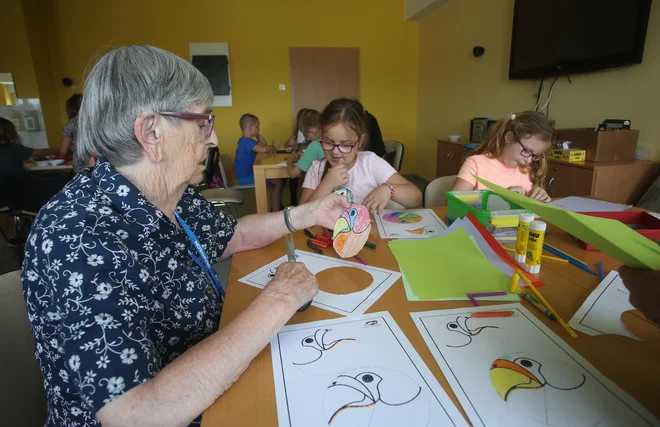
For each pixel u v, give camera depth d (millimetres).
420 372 538
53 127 5074
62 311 494
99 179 619
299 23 5457
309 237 1116
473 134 4207
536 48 3398
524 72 3559
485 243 983
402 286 799
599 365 542
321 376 539
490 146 1771
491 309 697
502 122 1712
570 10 3008
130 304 523
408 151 6121
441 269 869
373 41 5664
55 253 514
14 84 4707
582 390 496
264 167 2777
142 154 633
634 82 2631
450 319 667
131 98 599
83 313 488
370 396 498
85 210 568
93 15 5066
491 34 4145
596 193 2434
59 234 526
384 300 742
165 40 5254
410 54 5793
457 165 4207
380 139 3699
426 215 1333
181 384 490
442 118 5262
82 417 591
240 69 5469
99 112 606
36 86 4770
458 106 4871
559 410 465
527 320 659
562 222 534
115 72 598
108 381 466
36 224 564
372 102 5863
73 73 5176
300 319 684
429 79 5523
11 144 3223
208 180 3459
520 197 637
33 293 543
